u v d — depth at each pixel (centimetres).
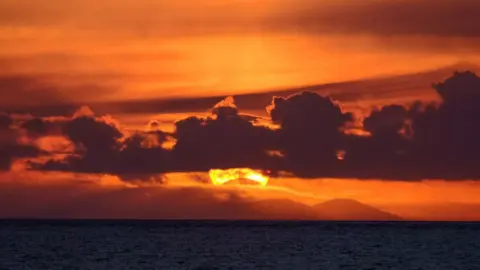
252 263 15738
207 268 14812
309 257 16975
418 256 17250
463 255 17500
